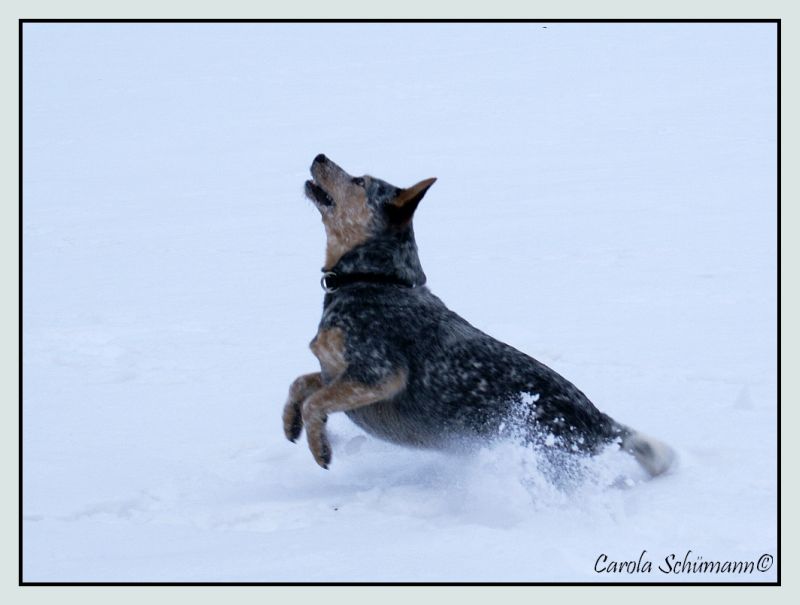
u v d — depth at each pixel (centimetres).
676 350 1109
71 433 909
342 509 723
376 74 5353
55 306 1439
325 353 787
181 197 2578
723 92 4031
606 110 3784
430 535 648
